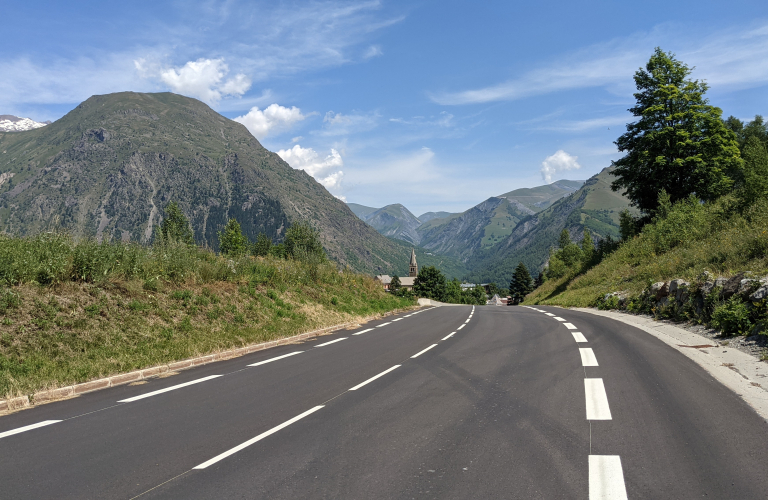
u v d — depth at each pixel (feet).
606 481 12.12
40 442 16.51
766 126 173.27
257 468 13.76
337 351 36.47
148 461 14.51
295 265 70.95
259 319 48.08
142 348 33.09
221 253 62.23
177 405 21.39
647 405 18.61
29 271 34.01
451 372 26.96
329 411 19.79
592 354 29.99
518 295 408.67
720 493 11.29
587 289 101.35
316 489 12.20
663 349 30.60
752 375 22.61
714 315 34.63
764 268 36.58
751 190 77.10
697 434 15.24
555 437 15.53
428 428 17.01
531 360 29.45
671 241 89.66
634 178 135.74
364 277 89.76
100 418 19.52
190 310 42.73
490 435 15.99
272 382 25.85
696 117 123.34
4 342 28.02
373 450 14.99
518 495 11.50
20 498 12.03
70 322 32.42
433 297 377.91
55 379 25.20
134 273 42.73
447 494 11.66
